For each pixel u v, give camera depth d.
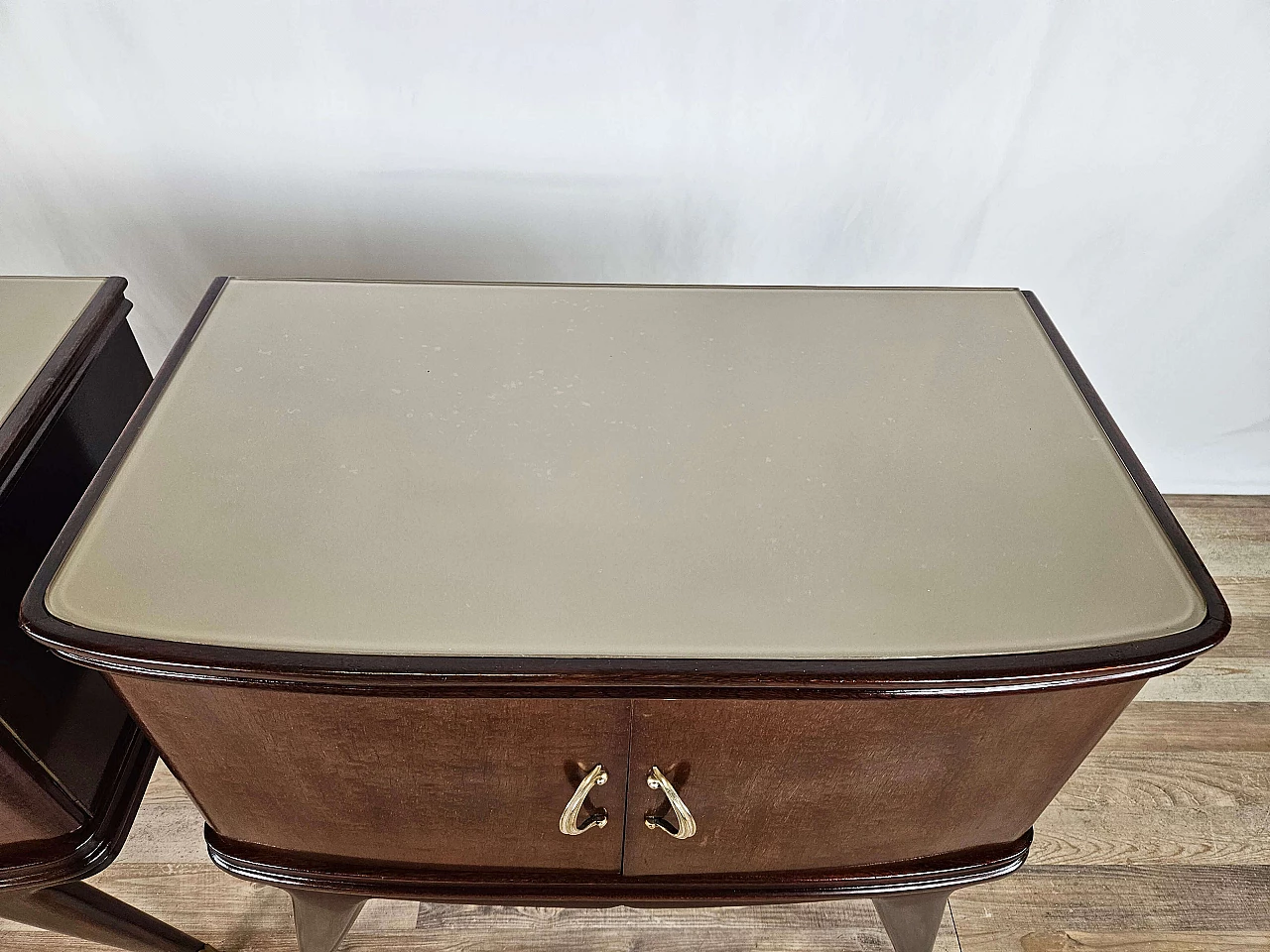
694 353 0.61
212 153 0.81
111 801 0.62
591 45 0.74
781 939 0.82
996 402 0.58
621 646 0.43
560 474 0.52
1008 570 0.47
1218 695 1.00
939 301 0.67
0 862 0.58
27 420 0.54
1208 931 0.82
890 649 0.43
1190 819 0.89
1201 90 0.79
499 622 0.44
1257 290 0.95
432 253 0.89
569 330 0.63
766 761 0.49
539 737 0.47
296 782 0.51
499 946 0.81
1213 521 1.16
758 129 0.80
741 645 0.43
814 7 0.72
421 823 0.55
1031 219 0.88
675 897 0.61
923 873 0.60
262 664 0.42
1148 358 1.02
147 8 0.71
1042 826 0.89
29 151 0.80
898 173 0.83
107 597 0.44
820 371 0.60
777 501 0.51
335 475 0.51
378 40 0.73
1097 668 0.43
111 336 0.65
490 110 0.78
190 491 0.50
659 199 0.85
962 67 0.77
